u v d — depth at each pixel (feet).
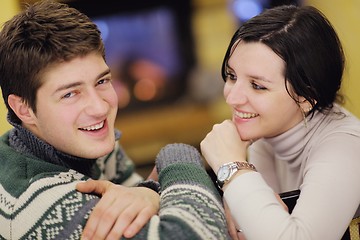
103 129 5.15
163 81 12.71
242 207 4.88
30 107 5.00
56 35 4.75
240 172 5.08
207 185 4.92
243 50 5.34
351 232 5.25
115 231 4.50
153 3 12.20
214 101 12.92
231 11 12.53
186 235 4.38
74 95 4.90
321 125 5.63
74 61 4.81
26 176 4.85
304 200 4.87
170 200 4.71
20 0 9.14
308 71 5.28
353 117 5.79
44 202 4.62
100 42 4.99
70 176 4.92
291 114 5.49
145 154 12.94
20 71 4.87
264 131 5.50
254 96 5.35
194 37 12.60
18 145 5.28
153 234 4.44
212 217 4.56
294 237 4.64
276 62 5.22
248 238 4.85
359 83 11.54
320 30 5.37
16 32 4.87
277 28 5.25
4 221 4.75
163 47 12.54
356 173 5.08
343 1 11.39
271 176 6.50
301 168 5.80
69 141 5.04
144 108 12.78
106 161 6.84
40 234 4.56
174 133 12.93
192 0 12.37
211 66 12.84
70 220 4.57
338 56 5.54
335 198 4.88
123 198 4.71
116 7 11.99
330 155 5.18
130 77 12.55
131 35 12.28
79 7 11.74
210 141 5.46
